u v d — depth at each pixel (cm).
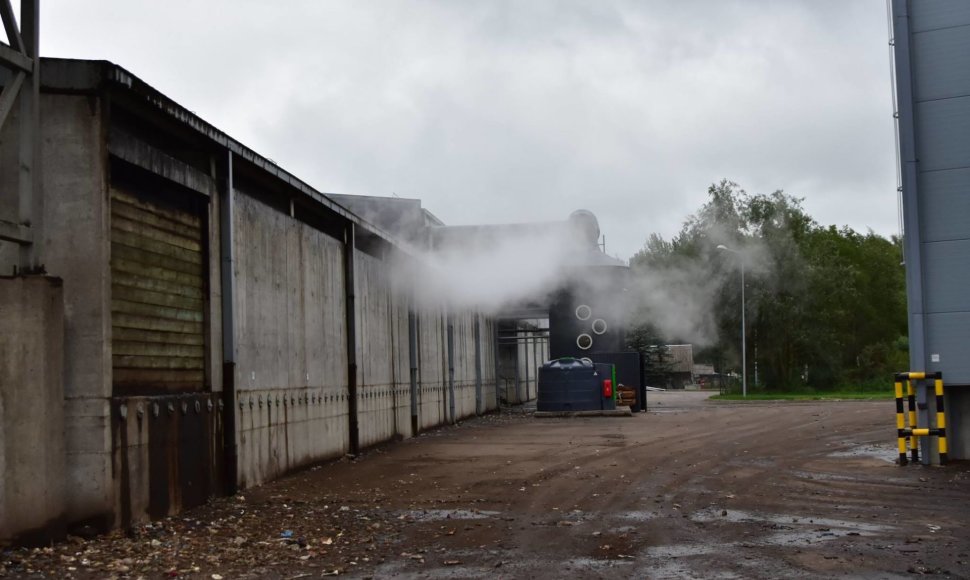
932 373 1236
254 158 1129
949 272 1245
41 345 707
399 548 733
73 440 776
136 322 874
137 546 732
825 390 4838
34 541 703
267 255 1227
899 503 930
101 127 797
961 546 706
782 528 793
